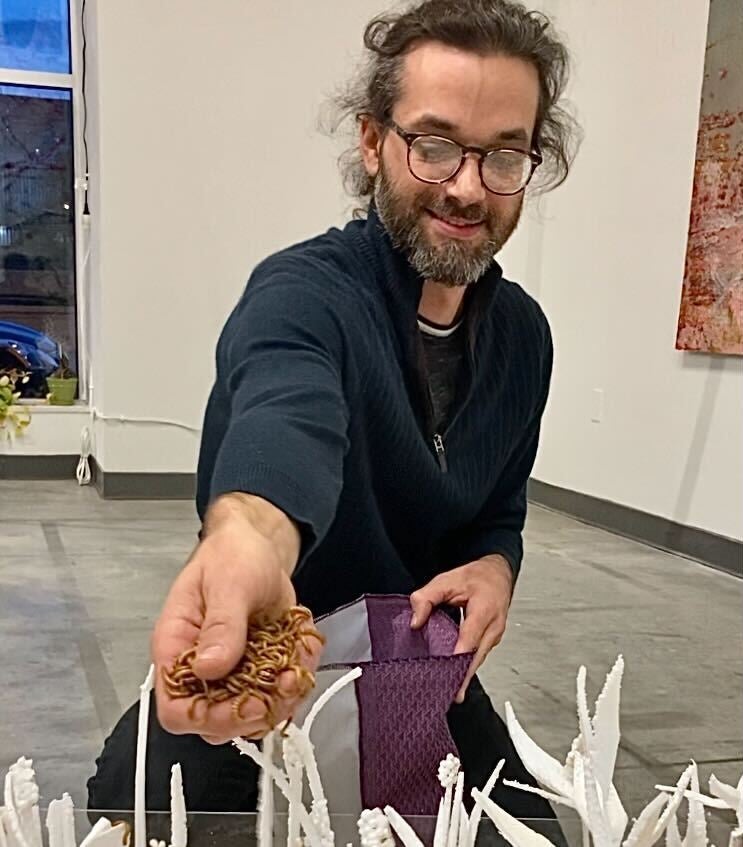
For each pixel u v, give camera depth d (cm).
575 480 346
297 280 84
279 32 348
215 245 354
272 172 355
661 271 296
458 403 99
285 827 55
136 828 47
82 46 386
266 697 37
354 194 107
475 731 96
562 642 208
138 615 218
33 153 396
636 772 140
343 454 66
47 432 383
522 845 47
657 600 241
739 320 260
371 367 85
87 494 361
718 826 56
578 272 341
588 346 336
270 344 76
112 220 343
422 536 101
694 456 283
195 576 42
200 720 37
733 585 257
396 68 89
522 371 107
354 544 95
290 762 44
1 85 388
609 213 321
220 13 342
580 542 306
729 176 261
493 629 96
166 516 324
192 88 343
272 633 40
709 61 267
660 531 299
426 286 94
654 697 178
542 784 57
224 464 57
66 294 406
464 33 86
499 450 106
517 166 89
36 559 264
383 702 71
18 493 359
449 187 87
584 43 331
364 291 89
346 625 89
